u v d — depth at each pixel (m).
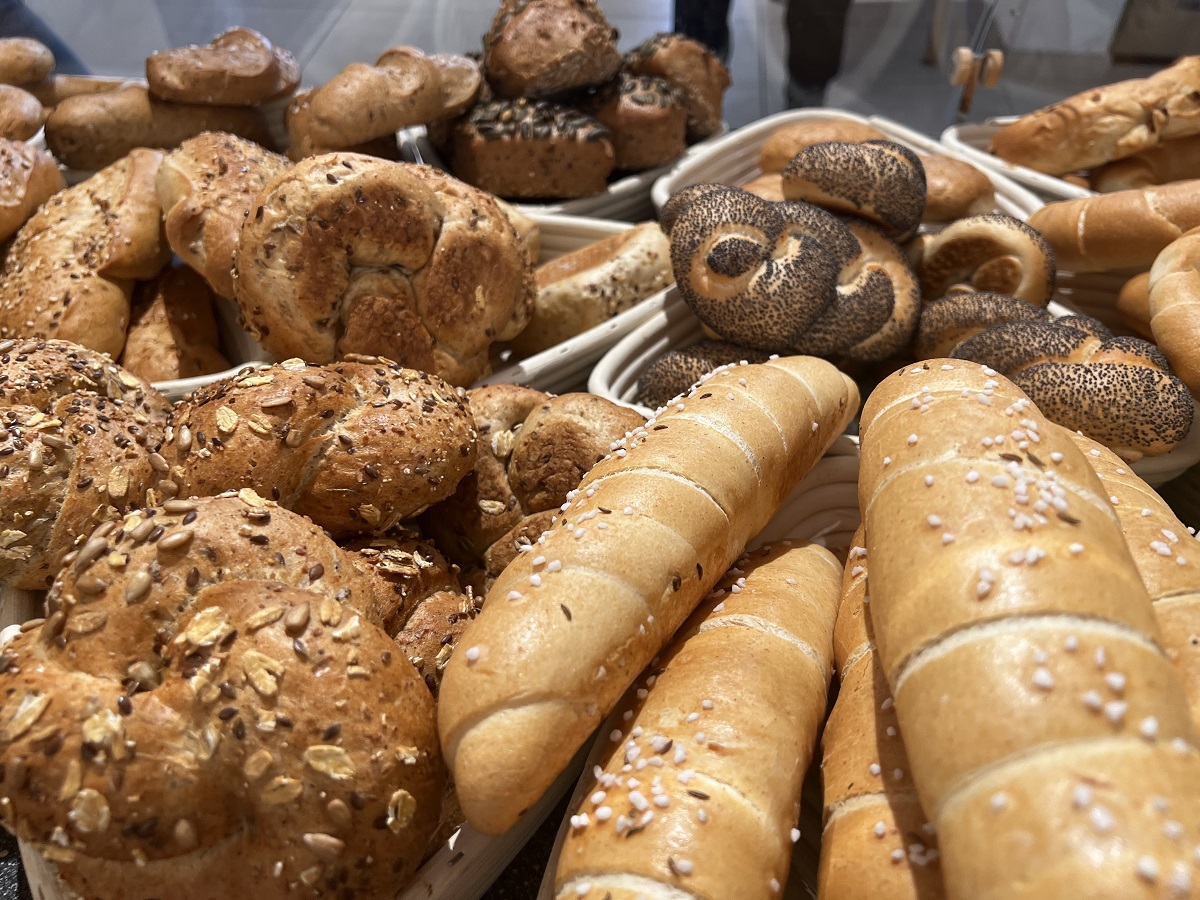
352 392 0.28
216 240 0.36
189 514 0.22
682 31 0.78
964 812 0.16
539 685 0.21
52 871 0.21
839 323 0.37
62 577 0.22
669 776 0.21
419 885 0.21
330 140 0.47
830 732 0.23
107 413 0.28
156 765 0.19
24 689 0.20
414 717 0.21
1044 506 0.20
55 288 0.37
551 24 0.54
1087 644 0.17
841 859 0.20
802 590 0.27
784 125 0.60
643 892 0.19
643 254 0.43
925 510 0.21
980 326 0.38
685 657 0.24
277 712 0.20
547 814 0.25
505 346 0.44
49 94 0.55
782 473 0.27
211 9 0.76
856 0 0.77
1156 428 0.32
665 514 0.24
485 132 0.53
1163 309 0.35
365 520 0.27
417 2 0.82
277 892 0.20
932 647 0.19
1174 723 0.17
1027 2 0.67
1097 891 0.14
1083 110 0.49
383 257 0.33
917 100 0.79
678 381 0.37
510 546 0.30
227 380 0.28
